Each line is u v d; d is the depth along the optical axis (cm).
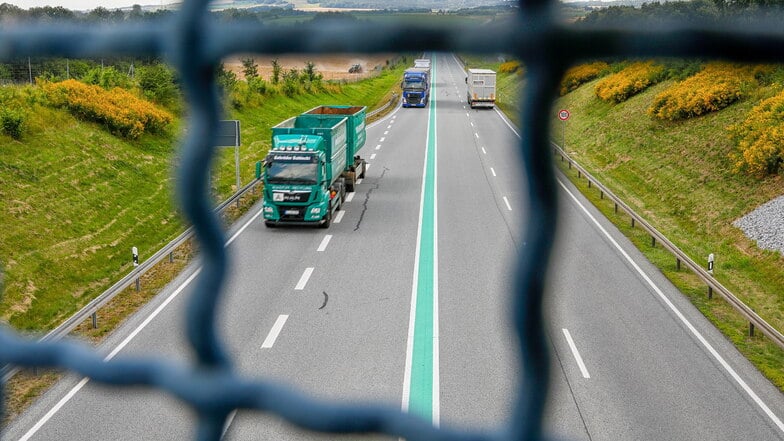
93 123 2941
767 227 2142
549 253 121
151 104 3169
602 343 1345
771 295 1830
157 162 2909
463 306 1527
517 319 123
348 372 1217
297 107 5012
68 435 1005
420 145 3944
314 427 126
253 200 2570
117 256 2030
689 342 1364
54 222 2089
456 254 1919
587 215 2423
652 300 1598
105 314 1499
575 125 4225
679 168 2894
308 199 2148
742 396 1147
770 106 2723
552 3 112
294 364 1249
